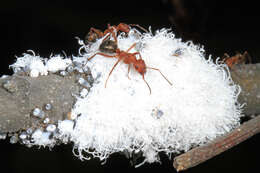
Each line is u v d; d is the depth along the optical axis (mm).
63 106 121
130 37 128
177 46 127
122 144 124
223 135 126
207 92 125
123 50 125
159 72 123
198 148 124
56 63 122
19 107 118
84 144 122
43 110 120
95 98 121
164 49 126
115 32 129
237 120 130
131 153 128
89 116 121
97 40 129
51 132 120
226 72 131
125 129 122
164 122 123
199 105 125
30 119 119
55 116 121
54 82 121
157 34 128
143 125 122
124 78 122
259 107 132
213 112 126
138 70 122
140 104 122
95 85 122
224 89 128
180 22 158
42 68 121
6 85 117
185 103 124
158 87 122
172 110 123
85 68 122
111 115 121
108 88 122
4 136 119
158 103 122
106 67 123
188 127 125
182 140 127
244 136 125
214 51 158
